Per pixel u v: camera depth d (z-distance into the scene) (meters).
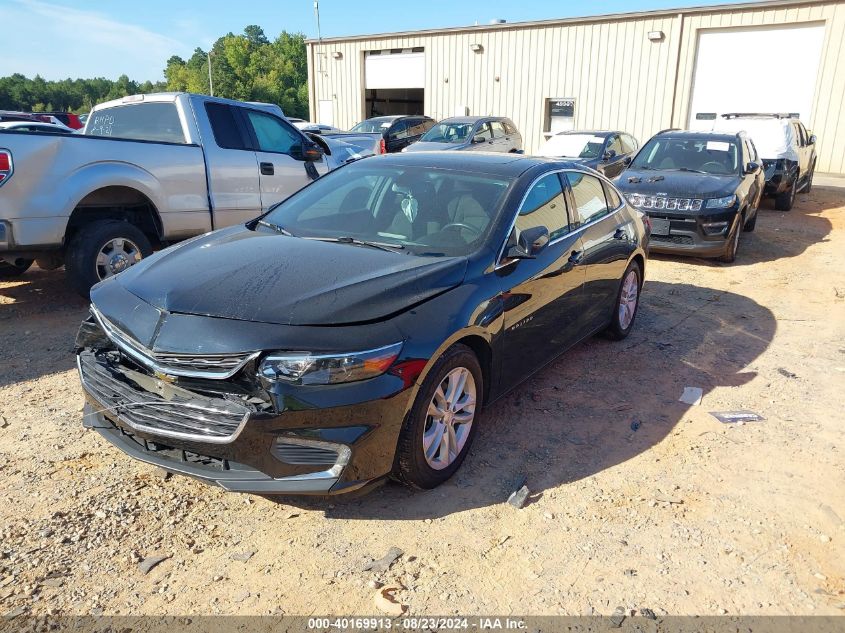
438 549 2.98
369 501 3.34
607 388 4.84
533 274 4.05
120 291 3.38
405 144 19.61
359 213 4.26
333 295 3.10
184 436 2.91
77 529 3.03
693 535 3.14
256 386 2.84
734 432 4.20
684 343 5.89
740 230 9.40
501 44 25.11
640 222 5.99
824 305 7.24
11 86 170.88
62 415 4.15
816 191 17.61
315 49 30.55
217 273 3.34
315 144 8.52
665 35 21.88
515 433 4.10
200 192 7.02
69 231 6.45
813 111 20.55
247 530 3.09
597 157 12.88
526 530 3.13
